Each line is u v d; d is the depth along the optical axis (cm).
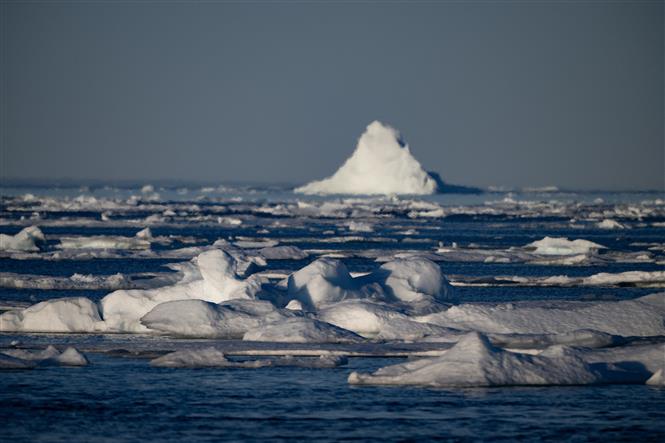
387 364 13750
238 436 10625
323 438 10544
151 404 11781
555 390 12225
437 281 19038
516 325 15725
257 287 17538
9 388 12462
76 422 11106
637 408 11512
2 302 19450
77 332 16562
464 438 10531
